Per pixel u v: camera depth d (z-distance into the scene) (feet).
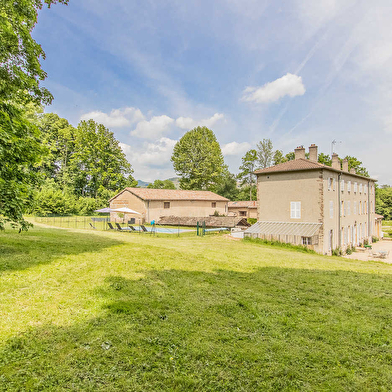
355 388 15.37
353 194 123.24
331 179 100.68
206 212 173.06
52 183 182.29
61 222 128.26
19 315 19.53
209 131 240.53
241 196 258.98
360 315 25.54
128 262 37.14
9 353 15.66
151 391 14.20
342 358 18.21
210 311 24.06
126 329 19.52
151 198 145.28
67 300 22.91
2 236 44.86
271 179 103.14
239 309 24.99
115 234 77.25
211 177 226.79
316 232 88.17
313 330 21.80
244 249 65.00
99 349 17.04
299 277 38.68
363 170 203.31
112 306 22.70
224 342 19.25
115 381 14.64
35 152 33.65
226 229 119.55
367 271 47.83
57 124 208.03
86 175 213.05
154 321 21.24
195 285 30.76
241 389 14.80
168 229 115.65
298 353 18.39
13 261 30.09
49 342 17.15
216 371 16.10
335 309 26.71
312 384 15.55
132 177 229.04
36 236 50.65
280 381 15.53
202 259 45.34
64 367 15.19
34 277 26.58
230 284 32.58
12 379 13.89
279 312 24.86
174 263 39.96
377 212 311.68
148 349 17.61
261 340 19.77
